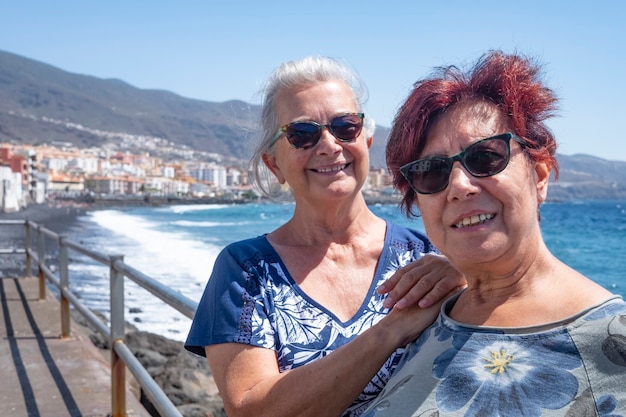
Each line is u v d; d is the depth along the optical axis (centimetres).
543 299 159
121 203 18962
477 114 167
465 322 169
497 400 148
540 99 167
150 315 1580
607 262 3186
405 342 187
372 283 230
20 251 1198
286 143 241
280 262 225
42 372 635
